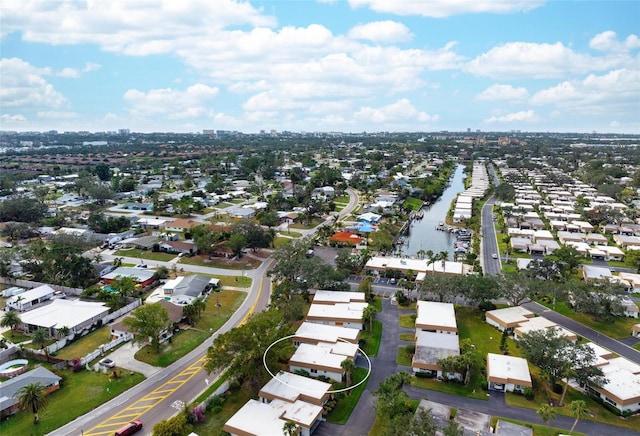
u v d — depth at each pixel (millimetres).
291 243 157250
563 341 88062
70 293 139250
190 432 75250
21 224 196625
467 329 116750
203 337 110562
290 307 112812
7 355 99938
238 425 74500
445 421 76625
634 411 83688
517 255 182625
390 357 102062
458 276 130000
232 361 86562
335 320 115688
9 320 109750
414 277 148750
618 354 105125
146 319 101500
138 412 81750
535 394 88375
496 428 75875
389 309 128500
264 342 88938
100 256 165000
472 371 96125
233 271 159125
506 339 110688
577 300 120375
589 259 178500
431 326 110688
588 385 88688
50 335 110188
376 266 156875
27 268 152750
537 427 78250
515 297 125375
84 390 88062
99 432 76188
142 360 99938
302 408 79375
